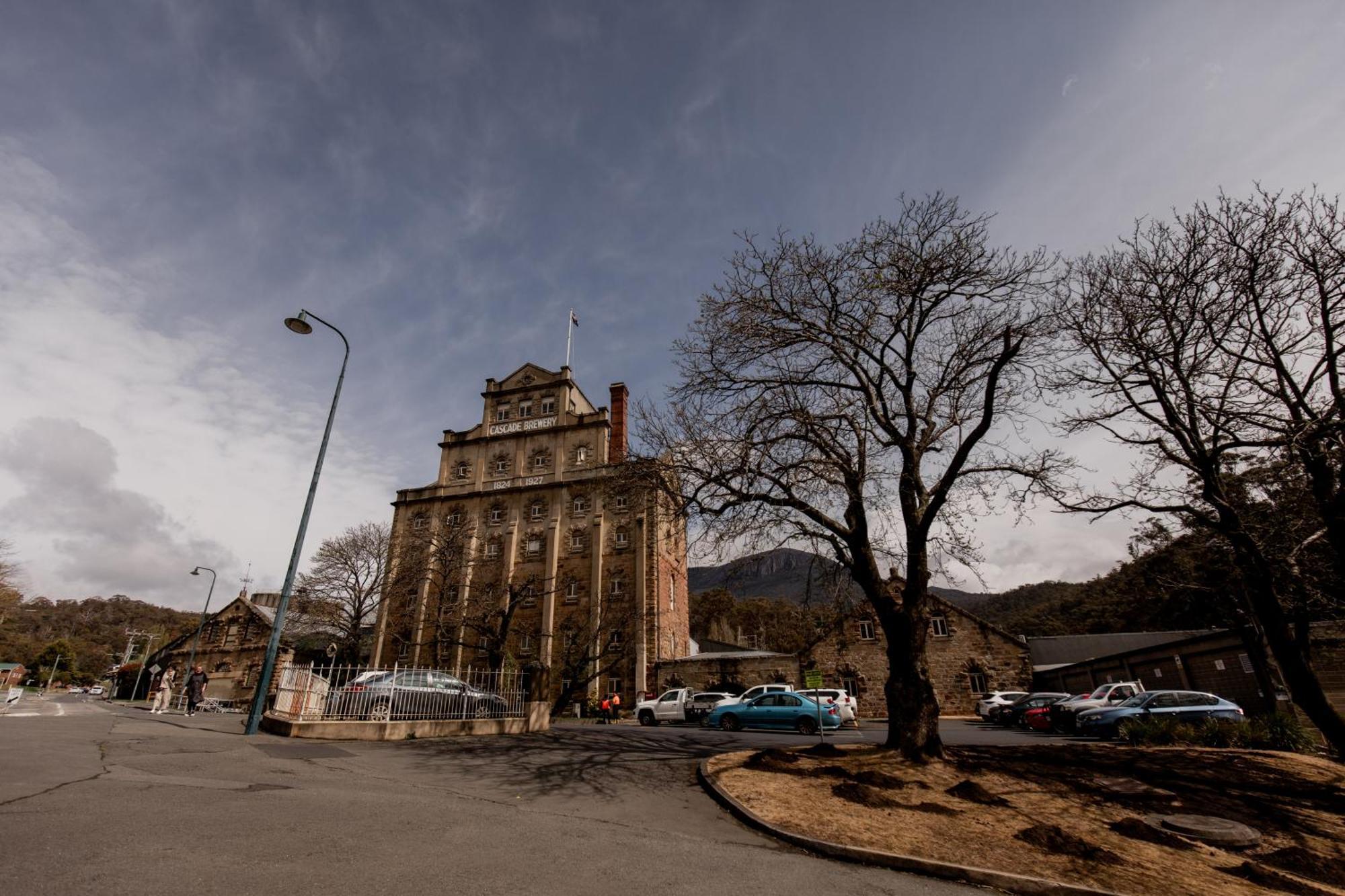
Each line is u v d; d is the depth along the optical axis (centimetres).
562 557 4291
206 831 635
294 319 1792
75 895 453
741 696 2933
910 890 696
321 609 4200
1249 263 1445
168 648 5684
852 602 1680
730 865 711
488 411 5038
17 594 4953
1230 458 1611
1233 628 2245
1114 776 1283
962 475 1491
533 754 1418
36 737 1166
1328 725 1364
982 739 2166
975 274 1524
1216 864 851
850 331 1648
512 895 549
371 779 1036
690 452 1645
